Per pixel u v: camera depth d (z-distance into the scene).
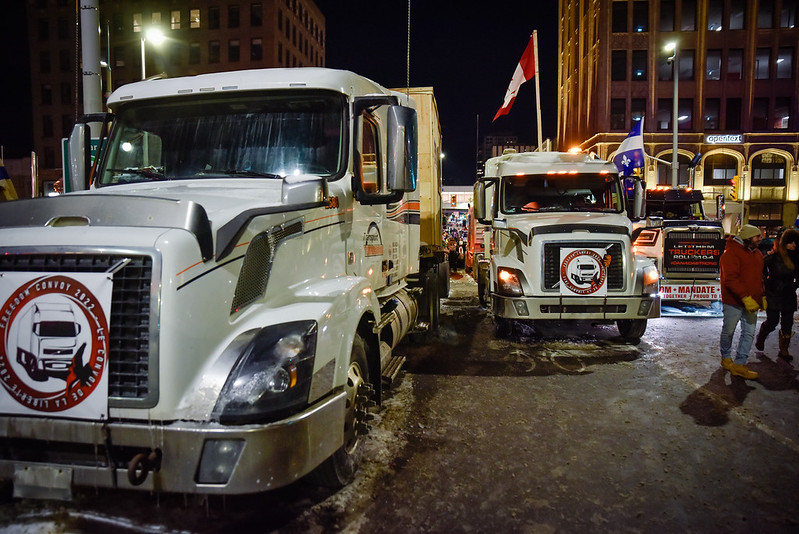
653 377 6.34
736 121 42.94
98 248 2.58
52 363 2.58
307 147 4.07
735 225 17.88
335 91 4.05
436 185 8.70
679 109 43.03
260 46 53.41
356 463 3.73
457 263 22.98
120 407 2.55
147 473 2.50
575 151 9.71
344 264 4.12
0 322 2.62
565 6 56.75
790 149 42.31
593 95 45.56
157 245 2.58
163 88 4.21
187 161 4.12
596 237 7.60
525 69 17.55
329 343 3.11
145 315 2.57
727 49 42.50
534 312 7.62
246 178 3.89
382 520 3.24
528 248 7.78
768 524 3.22
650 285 7.65
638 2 42.72
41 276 2.60
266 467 2.59
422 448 4.32
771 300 7.14
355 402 3.68
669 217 13.27
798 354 7.40
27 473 2.64
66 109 56.56
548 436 4.58
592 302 7.53
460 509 3.38
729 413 5.11
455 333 9.16
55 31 56.41
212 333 2.73
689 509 3.39
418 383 6.14
